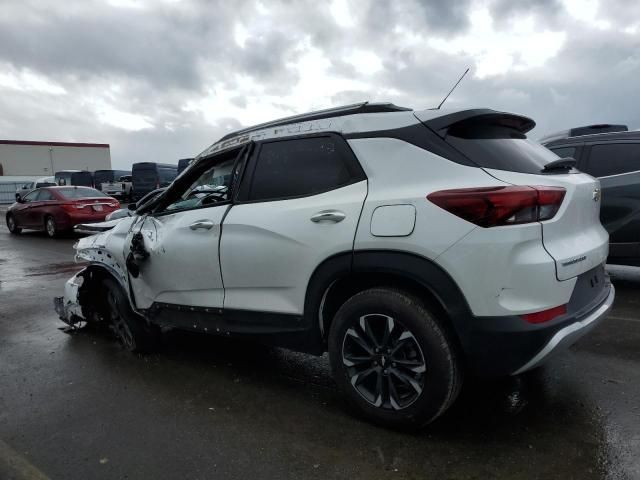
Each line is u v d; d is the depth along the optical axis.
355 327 2.82
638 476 2.35
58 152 58.78
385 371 2.76
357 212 2.71
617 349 3.91
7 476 2.58
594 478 2.34
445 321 2.59
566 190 2.66
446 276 2.46
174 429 2.98
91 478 2.54
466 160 2.61
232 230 3.28
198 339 4.64
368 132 2.88
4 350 4.57
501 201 2.36
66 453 2.78
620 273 6.57
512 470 2.42
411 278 2.54
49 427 3.08
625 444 2.61
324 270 2.84
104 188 30.02
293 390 3.45
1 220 22.11
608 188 5.52
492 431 2.78
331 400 3.27
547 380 3.40
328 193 2.91
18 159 55.81
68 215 13.43
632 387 3.26
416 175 2.64
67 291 4.90
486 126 2.91
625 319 4.64
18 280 7.99
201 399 3.38
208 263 3.44
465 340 2.47
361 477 2.43
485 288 2.39
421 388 2.62
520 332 2.37
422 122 2.77
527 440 2.68
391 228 2.58
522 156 2.86
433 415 2.63
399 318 2.63
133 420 3.12
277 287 3.10
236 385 3.58
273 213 3.09
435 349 2.54
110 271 4.29
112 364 4.10
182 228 3.63
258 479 2.46
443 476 2.40
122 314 4.22
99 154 62.38
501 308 2.39
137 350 4.27
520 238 2.37
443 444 2.67
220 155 3.63
